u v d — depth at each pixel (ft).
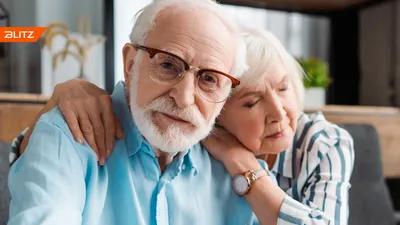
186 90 2.50
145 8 2.67
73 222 2.27
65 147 2.47
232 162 3.17
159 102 2.52
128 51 2.72
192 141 2.63
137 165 2.79
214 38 2.57
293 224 2.89
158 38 2.55
